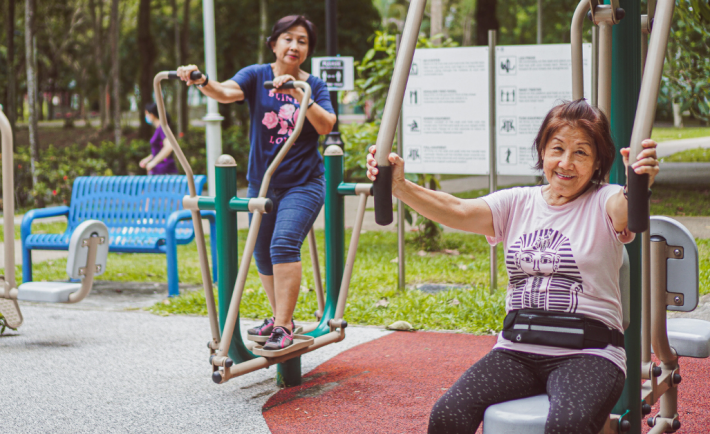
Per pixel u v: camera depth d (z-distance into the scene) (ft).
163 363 14.82
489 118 20.29
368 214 39.01
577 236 7.67
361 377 13.62
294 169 12.90
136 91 153.48
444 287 21.18
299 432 10.98
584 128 7.59
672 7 6.63
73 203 24.39
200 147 66.59
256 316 18.49
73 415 11.88
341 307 13.44
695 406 11.57
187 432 11.07
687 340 9.82
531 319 7.69
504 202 8.23
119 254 30.76
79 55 149.59
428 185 26.96
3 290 16.74
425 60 20.86
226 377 11.14
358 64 29.68
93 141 118.21
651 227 9.47
